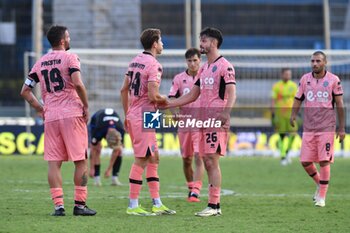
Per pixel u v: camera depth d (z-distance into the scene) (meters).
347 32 111.88
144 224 29.84
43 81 32.31
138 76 33.00
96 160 50.09
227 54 79.56
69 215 32.50
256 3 108.06
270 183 52.88
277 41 108.44
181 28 105.56
